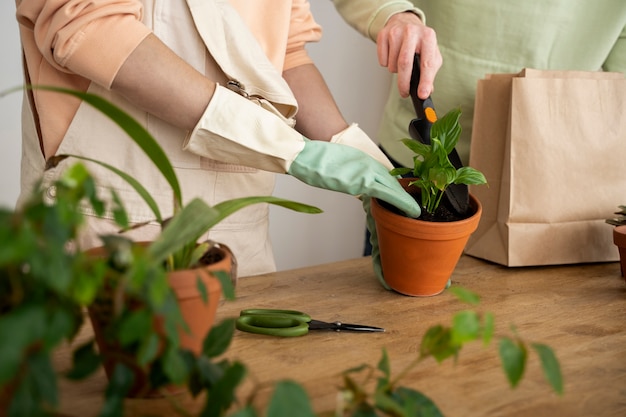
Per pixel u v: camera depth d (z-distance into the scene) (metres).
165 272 0.64
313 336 0.89
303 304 1.01
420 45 1.19
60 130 1.07
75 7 0.91
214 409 0.54
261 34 1.18
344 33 2.04
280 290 1.06
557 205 1.23
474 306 1.03
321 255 2.21
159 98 0.95
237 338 0.87
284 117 1.09
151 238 1.11
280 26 1.18
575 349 0.90
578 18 1.40
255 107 1.00
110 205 1.08
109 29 0.92
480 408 0.73
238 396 0.72
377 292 1.07
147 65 0.93
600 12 1.40
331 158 1.03
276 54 1.17
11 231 0.45
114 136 1.07
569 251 1.26
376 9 1.30
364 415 0.56
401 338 0.90
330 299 1.03
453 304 1.03
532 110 1.22
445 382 0.78
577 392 0.78
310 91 1.23
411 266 1.02
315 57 2.01
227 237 1.20
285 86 1.10
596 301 1.09
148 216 1.11
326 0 1.97
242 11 1.15
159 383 0.61
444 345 0.60
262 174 1.22
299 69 1.24
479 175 1.03
